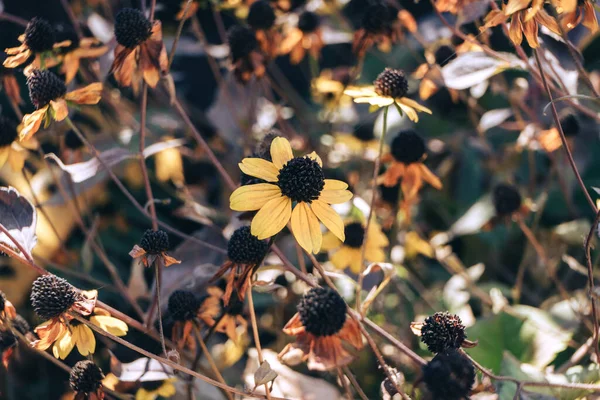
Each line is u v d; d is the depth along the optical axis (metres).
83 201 0.62
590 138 0.60
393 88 0.43
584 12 0.40
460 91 0.60
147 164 0.64
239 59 0.54
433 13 0.63
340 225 0.38
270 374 0.38
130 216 0.64
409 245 0.57
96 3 0.65
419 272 0.60
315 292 0.39
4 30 0.62
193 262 0.49
